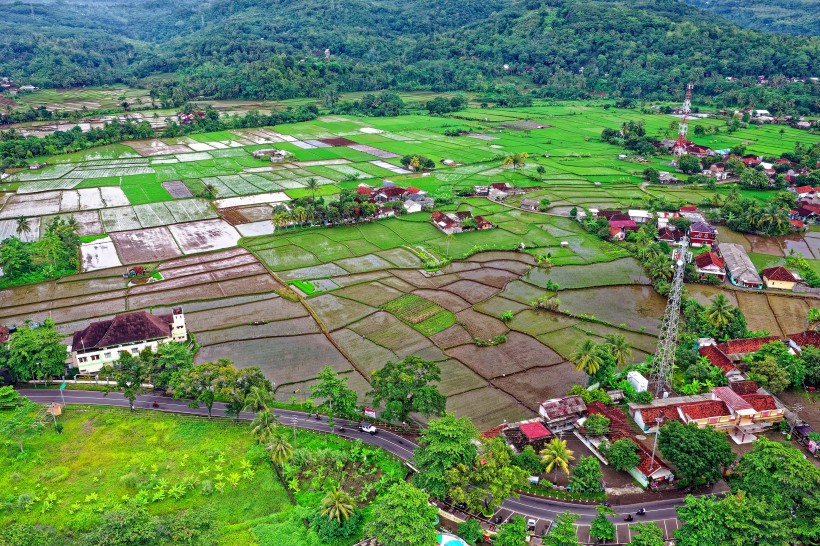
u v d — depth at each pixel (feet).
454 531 270.05
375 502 284.00
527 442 322.75
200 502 285.84
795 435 339.36
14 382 381.60
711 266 551.18
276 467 309.01
